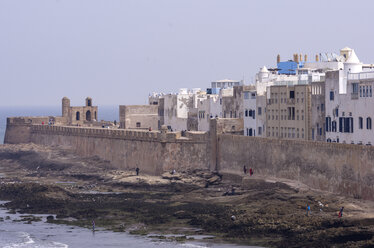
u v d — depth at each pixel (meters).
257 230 114.75
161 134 171.12
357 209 118.31
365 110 134.62
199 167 168.62
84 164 196.25
